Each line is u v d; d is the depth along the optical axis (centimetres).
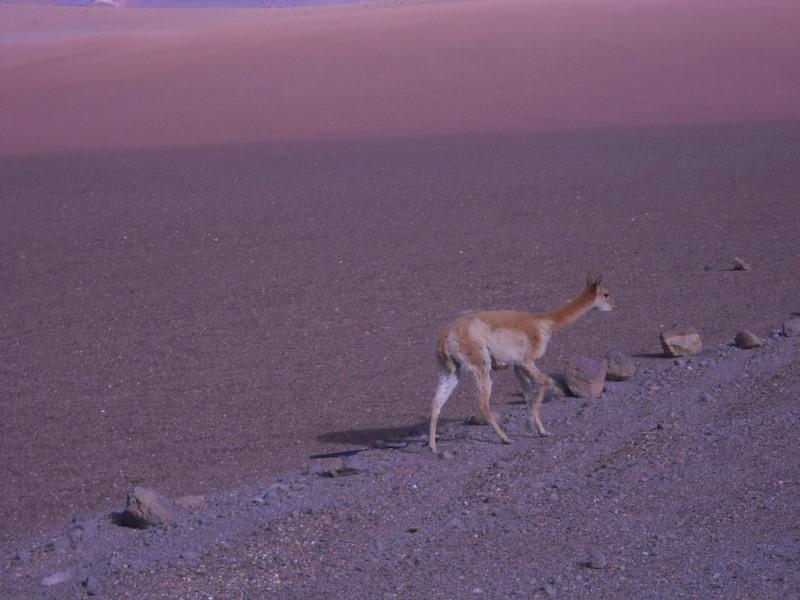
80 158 11494
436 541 1989
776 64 15162
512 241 5862
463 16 19475
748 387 2858
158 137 13238
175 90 15788
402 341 3822
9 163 11250
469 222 6600
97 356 3847
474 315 2580
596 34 17325
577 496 2173
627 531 1966
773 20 17462
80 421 3088
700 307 4078
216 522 2183
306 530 2086
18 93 16262
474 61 16212
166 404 3212
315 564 1919
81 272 5550
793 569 1750
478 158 9944
